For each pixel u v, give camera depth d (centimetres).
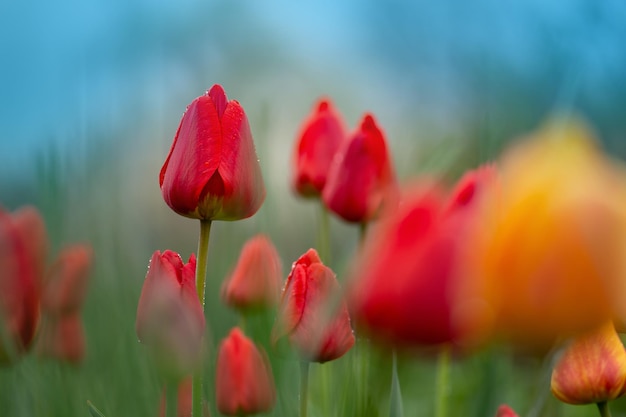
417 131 107
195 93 135
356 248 95
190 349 77
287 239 118
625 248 54
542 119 105
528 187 55
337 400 92
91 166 109
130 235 116
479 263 56
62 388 93
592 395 81
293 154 107
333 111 106
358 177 95
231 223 107
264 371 88
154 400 87
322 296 83
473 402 98
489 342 58
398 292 58
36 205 104
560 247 54
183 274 80
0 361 86
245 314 97
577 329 55
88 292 106
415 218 58
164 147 130
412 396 112
